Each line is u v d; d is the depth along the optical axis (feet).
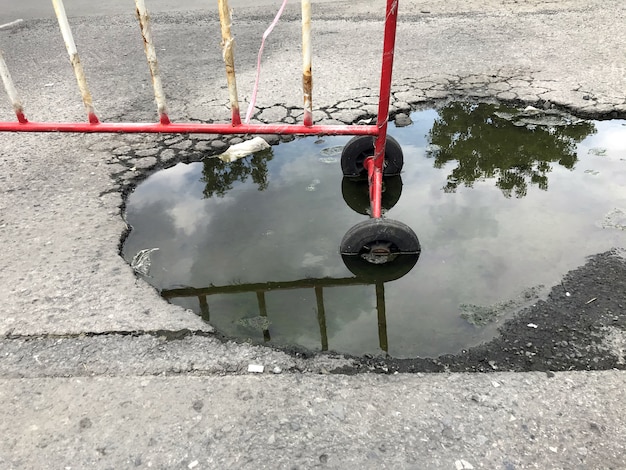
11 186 11.40
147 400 6.67
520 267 9.07
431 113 14.67
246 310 8.55
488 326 7.89
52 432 6.30
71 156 12.69
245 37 20.52
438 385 6.79
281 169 12.71
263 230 10.59
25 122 10.11
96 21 23.35
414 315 8.26
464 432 6.15
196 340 7.61
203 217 10.95
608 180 11.64
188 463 5.92
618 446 5.93
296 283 9.18
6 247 9.48
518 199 11.15
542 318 7.92
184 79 16.92
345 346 7.71
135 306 8.19
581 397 6.52
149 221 10.72
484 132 13.79
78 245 9.57
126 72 17.69
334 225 10.73
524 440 6.04
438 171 12.37
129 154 12.84
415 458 5.89
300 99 15.21
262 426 6.30
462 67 17.01
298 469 5.82
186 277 9.27
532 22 20.74
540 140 13.34
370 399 6.61
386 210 10.97
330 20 22.09
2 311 8.05
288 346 7.71
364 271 9.49
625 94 14.67
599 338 7.47
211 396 6.71
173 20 23.00
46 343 7.52
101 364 7.20
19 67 18.47
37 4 26.84
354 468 5.81
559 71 16.34
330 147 13.65
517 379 6.83
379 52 18.45
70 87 16.60
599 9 21.74
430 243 9.87
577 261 9.07
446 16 21.98
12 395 6.78
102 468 5.90
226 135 13.70
